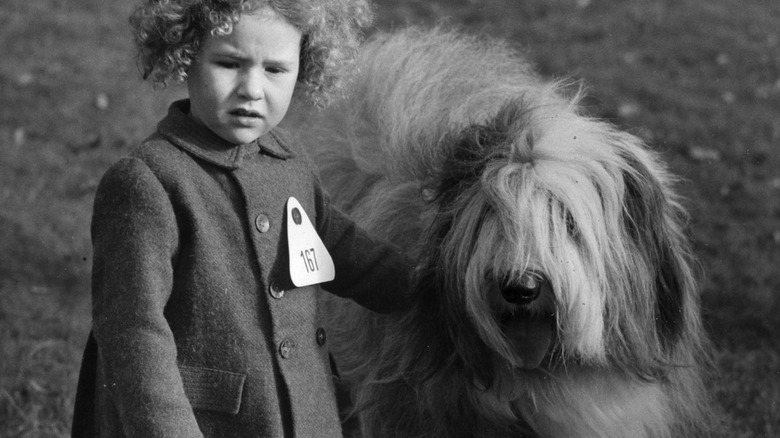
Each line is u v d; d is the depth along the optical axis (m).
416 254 4.24
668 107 10.59
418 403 4.20
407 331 4.18
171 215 3.25
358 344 4.63
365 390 4.41
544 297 3.75
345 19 3.63
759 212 8.30
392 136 4.75
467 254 3.83
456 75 5.16
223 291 3.33
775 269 7.27
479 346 3.91
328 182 5.19
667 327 4.16
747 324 6.57
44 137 9.83
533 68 7.46
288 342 3.44
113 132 9.95
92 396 3.53
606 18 13.47
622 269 3.89
